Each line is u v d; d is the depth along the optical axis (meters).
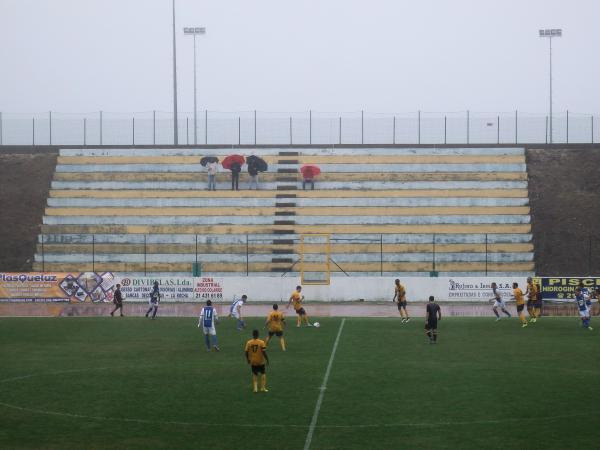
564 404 27.09
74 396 28.70
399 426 24.41
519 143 87.69
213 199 77.62
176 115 91.25
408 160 82.94
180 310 56.44
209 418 25.45
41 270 70.19
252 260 70.81
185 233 74.19
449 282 61.19
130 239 73.50
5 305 59.72
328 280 62.03
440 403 27.34
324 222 75.00
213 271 70.06
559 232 72.69
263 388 29.34
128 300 61.16
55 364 35.19
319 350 38.59
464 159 82.81
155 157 83.94
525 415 25.64
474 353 37.53
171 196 78.38
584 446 22.17
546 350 38.34
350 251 71.62
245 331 45.69
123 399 28.19
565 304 59.06
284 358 36.34
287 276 67.38
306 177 78.94
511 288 60.47
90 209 77.06
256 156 80.44
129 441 22.92
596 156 83.31
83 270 70.56
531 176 80.62
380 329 46.25
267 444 22.55
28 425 24.75
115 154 84.88
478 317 52.31
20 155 85.56
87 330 46.28
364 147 86.62
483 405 27.03
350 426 24.42
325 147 86.94
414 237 72.75
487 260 69.75
